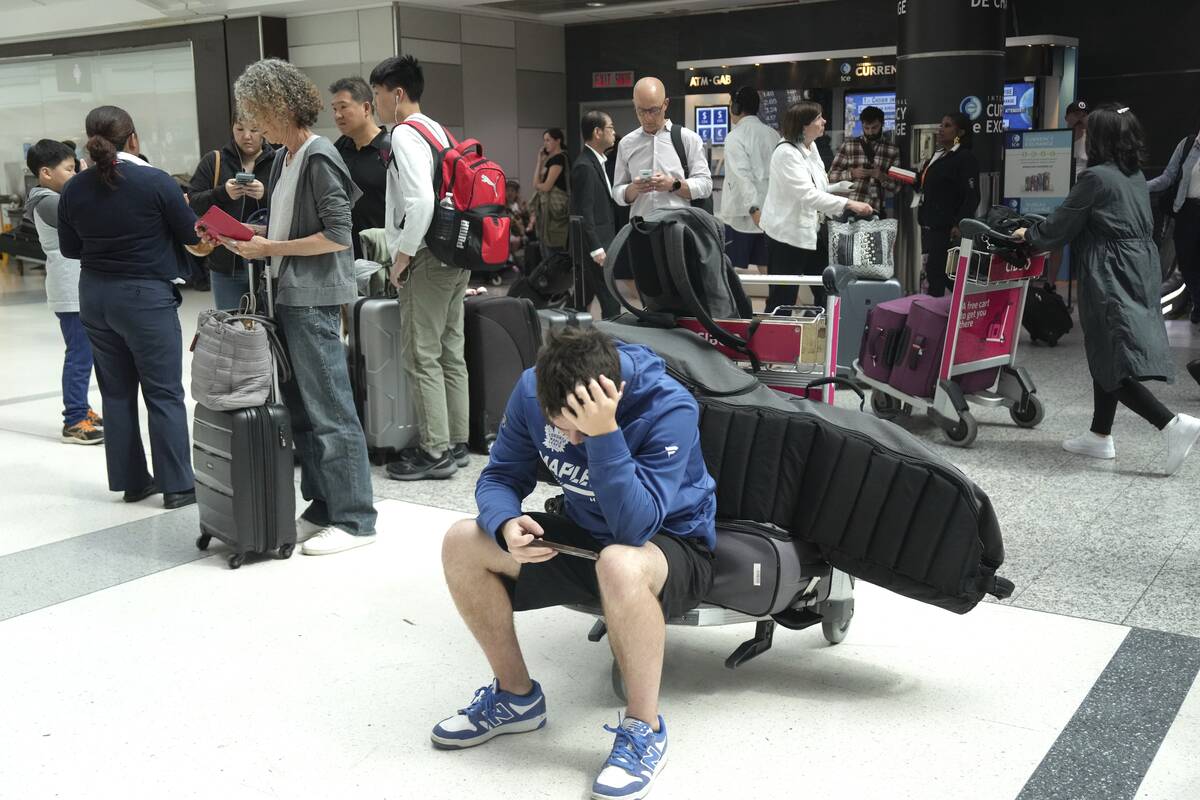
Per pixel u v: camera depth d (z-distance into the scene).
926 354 5.55
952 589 2.74
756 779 2.51
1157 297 4.96
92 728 2.80
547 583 2.56
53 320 10.59
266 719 2.84
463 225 4.70
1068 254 11.66
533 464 2.72
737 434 2.85
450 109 13.52
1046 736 2.69
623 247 3.33
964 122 7.95
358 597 3.66
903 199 8.85
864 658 3.14
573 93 15.04
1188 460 5.18
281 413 3.95
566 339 2.35
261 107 3.88
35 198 5.72
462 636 3.35
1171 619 3.37
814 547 2.89
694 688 2.97
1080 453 5.27
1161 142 11.72
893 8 12.28
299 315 4.00
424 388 5.01
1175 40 11.46
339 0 12.69
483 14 13.74
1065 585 3.66
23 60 15.78
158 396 4.64
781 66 12.77
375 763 2.62
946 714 2.80
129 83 14.80
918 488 2.71
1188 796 2.42
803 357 3.45
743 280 3.92
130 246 4.44
